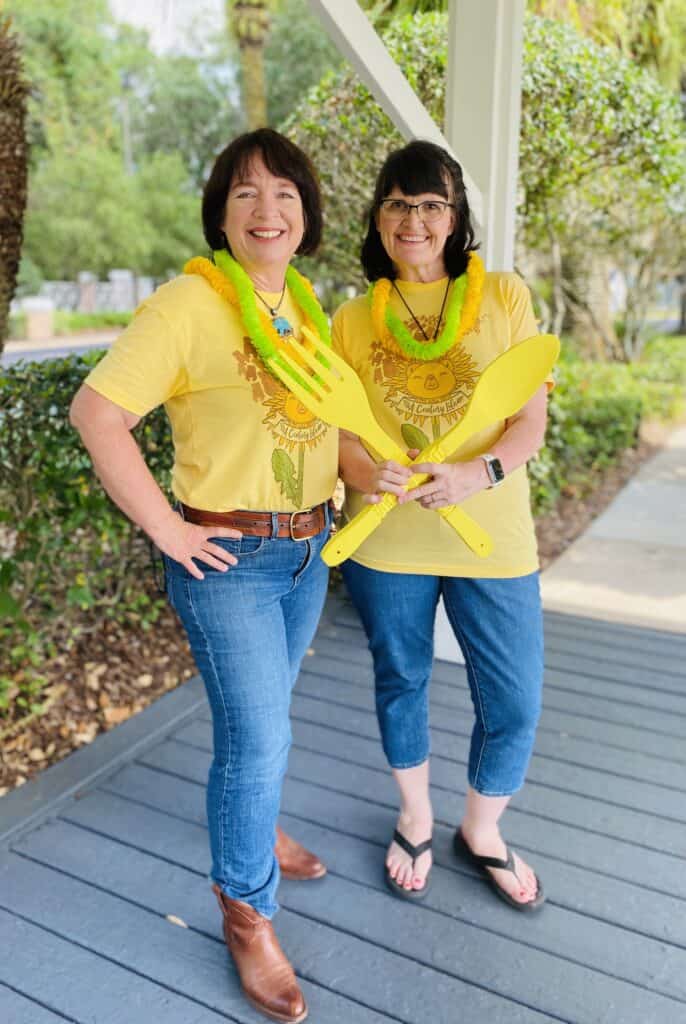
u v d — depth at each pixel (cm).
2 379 225
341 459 145
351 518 149
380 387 142
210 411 121
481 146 207
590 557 365
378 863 170
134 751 209
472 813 159
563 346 657
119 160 1606
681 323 1136
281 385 122
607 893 161
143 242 1570
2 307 253
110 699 238
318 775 199
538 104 309
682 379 727
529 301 140
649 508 442
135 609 276
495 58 200
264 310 125
